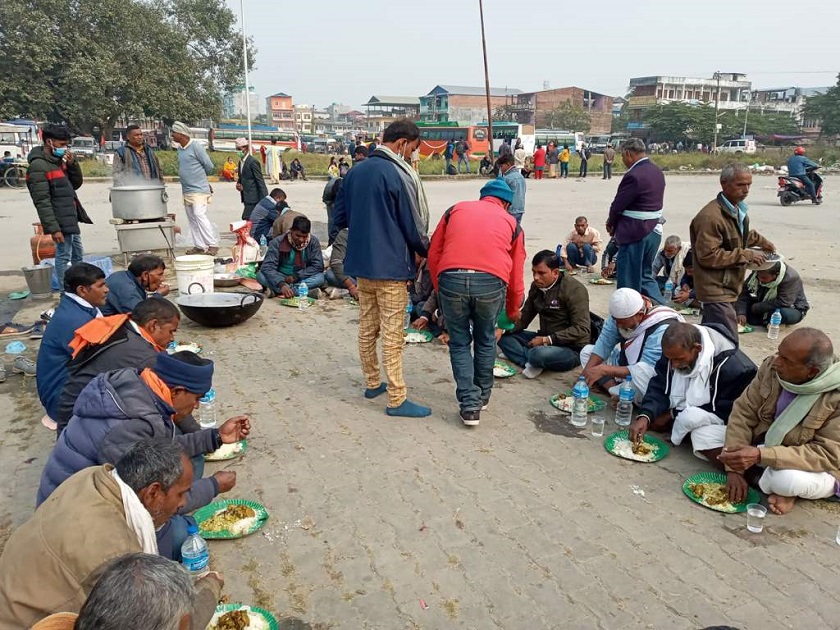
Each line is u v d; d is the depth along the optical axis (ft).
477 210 14.85
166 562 5.64
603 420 14.90
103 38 125.59
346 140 222.28
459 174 108.06
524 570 10.26
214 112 147.84
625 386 15.33
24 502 12.19
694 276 17.37
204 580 8.54
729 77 309.63
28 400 16.92
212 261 25.36
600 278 31.65
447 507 11.98
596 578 10.07
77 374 11.78
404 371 19.04
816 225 48.88
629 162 21.26
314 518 11.64
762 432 12.30
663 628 9.05
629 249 21.45
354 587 9.89
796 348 11.13
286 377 18.44
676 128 243.19
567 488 12.66
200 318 22.40
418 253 15.38
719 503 12.00
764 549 10.81
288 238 26.94
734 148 197.06
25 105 122.11
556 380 18.51
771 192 81.00
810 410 11.55
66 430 9.32
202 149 34.76
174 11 143.43
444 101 282.97
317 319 24.27
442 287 14.75
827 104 240.94
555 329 19.15
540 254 18.58
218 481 10.72
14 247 38.47
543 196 75.00
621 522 11.55
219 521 11.29
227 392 17.30
